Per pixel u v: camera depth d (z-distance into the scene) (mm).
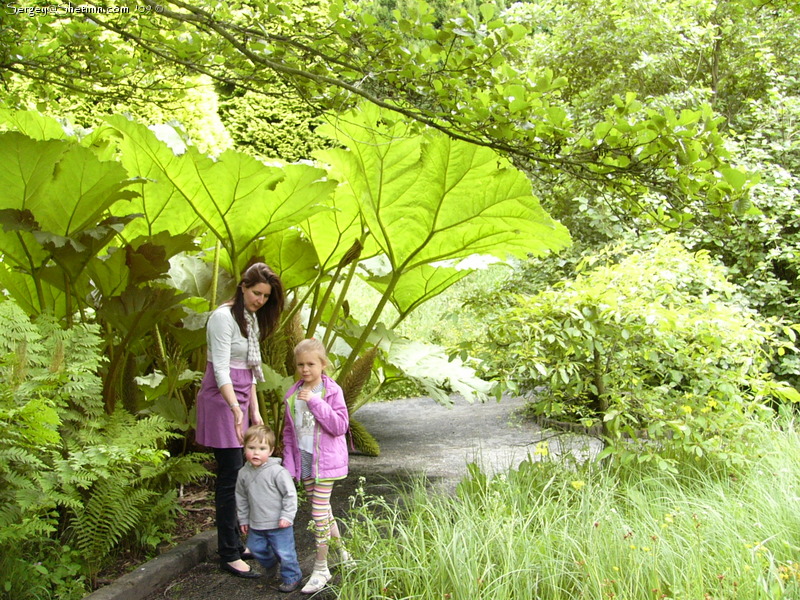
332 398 3658
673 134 3320
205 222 4785
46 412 3100
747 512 3576
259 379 3900
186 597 3486
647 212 3777
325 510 3541
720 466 4332
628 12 8820
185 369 4973
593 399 6117
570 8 9516
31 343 3584
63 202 4109
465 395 5543
